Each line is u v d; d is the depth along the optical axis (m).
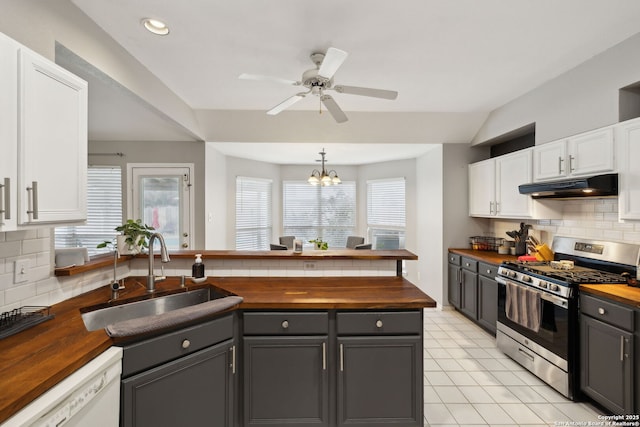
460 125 3.90
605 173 2.24
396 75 2.70
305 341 1.73
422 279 4.95
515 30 2.02
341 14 1.85
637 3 1.75
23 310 1.50
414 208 5.41
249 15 1.85
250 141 4.09
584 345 2.14
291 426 1.75
